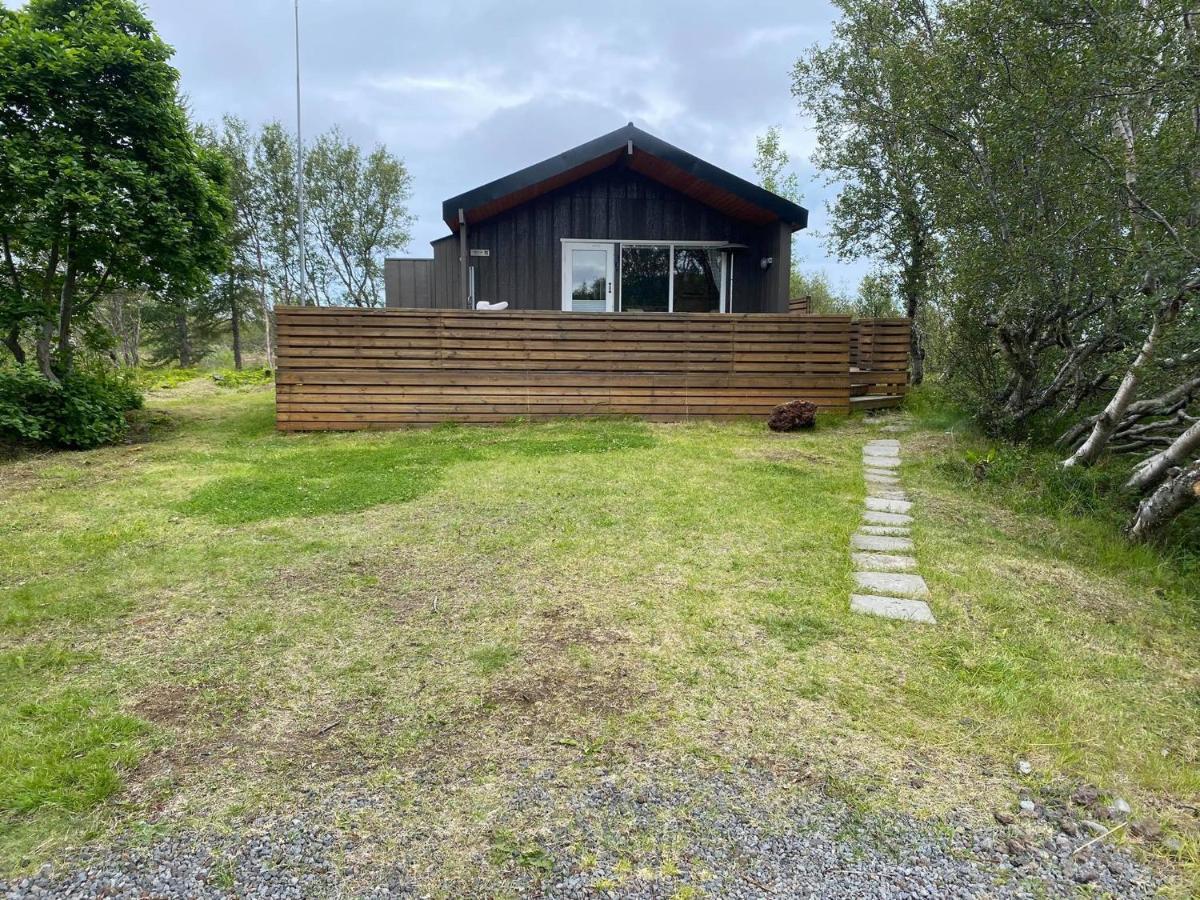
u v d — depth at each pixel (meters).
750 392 8.99
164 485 5.81
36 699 2.54
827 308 22.25
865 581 3.77
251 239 24.22
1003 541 4.65
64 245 8.14
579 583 3.65
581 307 11.05
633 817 1.96
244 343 30.52
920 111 6.67
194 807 1.99
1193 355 5.11
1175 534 4.84
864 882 1.75
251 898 1.67
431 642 3.01
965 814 2.01
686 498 5.25
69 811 1.96
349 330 8.55
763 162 22.31
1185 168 4.59
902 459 6.79
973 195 6.25
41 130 7.73
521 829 1.91
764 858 1.82
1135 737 2.46
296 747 2.28
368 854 1.82
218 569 3.86
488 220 10.82
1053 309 6.22
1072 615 3.54
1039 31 5.17
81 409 7.84
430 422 8.72
